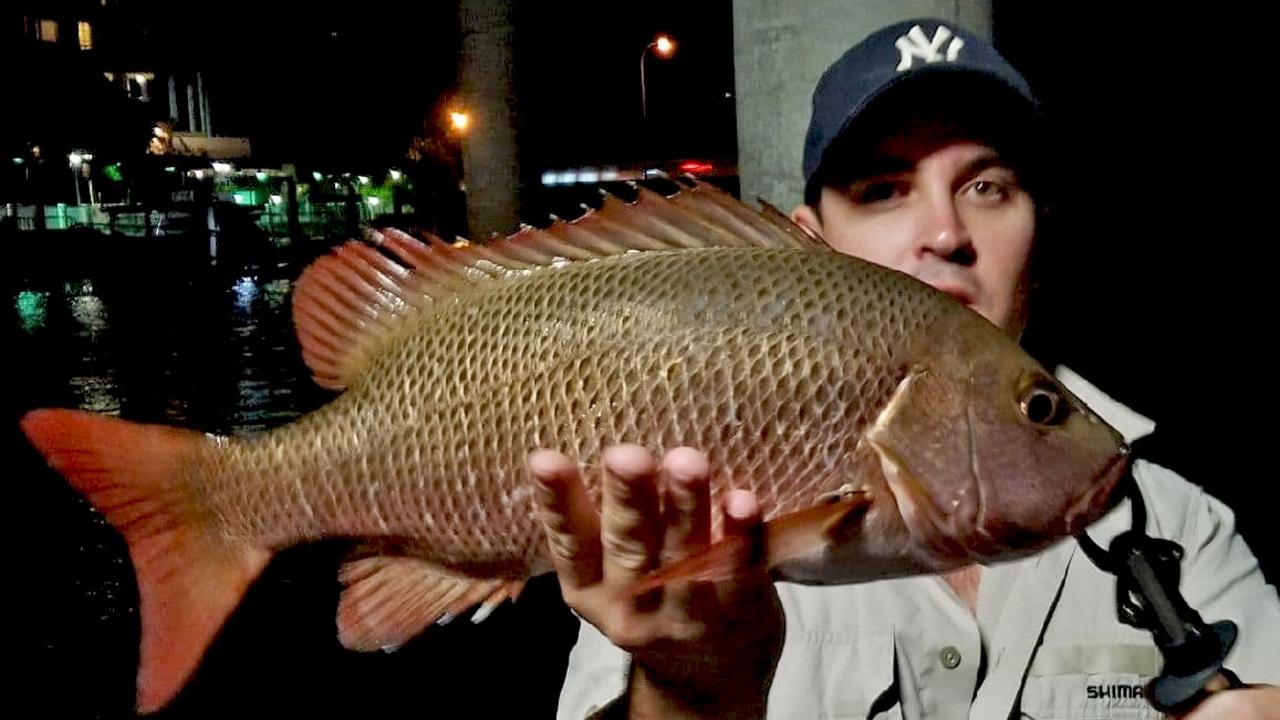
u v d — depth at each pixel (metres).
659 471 0.55
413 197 17.38
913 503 0.62
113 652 2.21
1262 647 0.79
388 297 0.78
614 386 0.66
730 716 0.61
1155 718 0.76
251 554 0.84
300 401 4.97
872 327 0.64
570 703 0.78
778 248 0.67
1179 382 3.49
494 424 0.70
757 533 0.55
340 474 0.79
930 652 0.76
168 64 19.19
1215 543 0.83
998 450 0.62
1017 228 0.76
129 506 0.86
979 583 0.80
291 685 1.99
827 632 0.77
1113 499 0.63
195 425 4.50
